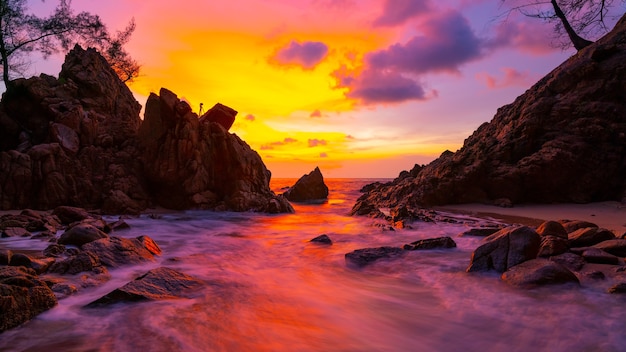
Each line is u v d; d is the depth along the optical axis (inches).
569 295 232.1
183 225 646.5
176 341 176.7
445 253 370.9
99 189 768.3
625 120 728.3
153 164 831.7
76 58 1000.9
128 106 1076.5
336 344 181.8
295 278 303.1
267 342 181.0
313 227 636.7
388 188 1110.4
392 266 332.8
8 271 230.4
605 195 735.7
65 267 277.0
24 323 191.3
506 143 824.9
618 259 284.4
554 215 617.9
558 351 169.5
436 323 208.7
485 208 743.7
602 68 774.5
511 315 212.5
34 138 822.5
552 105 815.1
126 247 329.1
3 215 571.5
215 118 1072.8
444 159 1032.2
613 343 173.3
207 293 254.8
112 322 197.2
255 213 837.8
